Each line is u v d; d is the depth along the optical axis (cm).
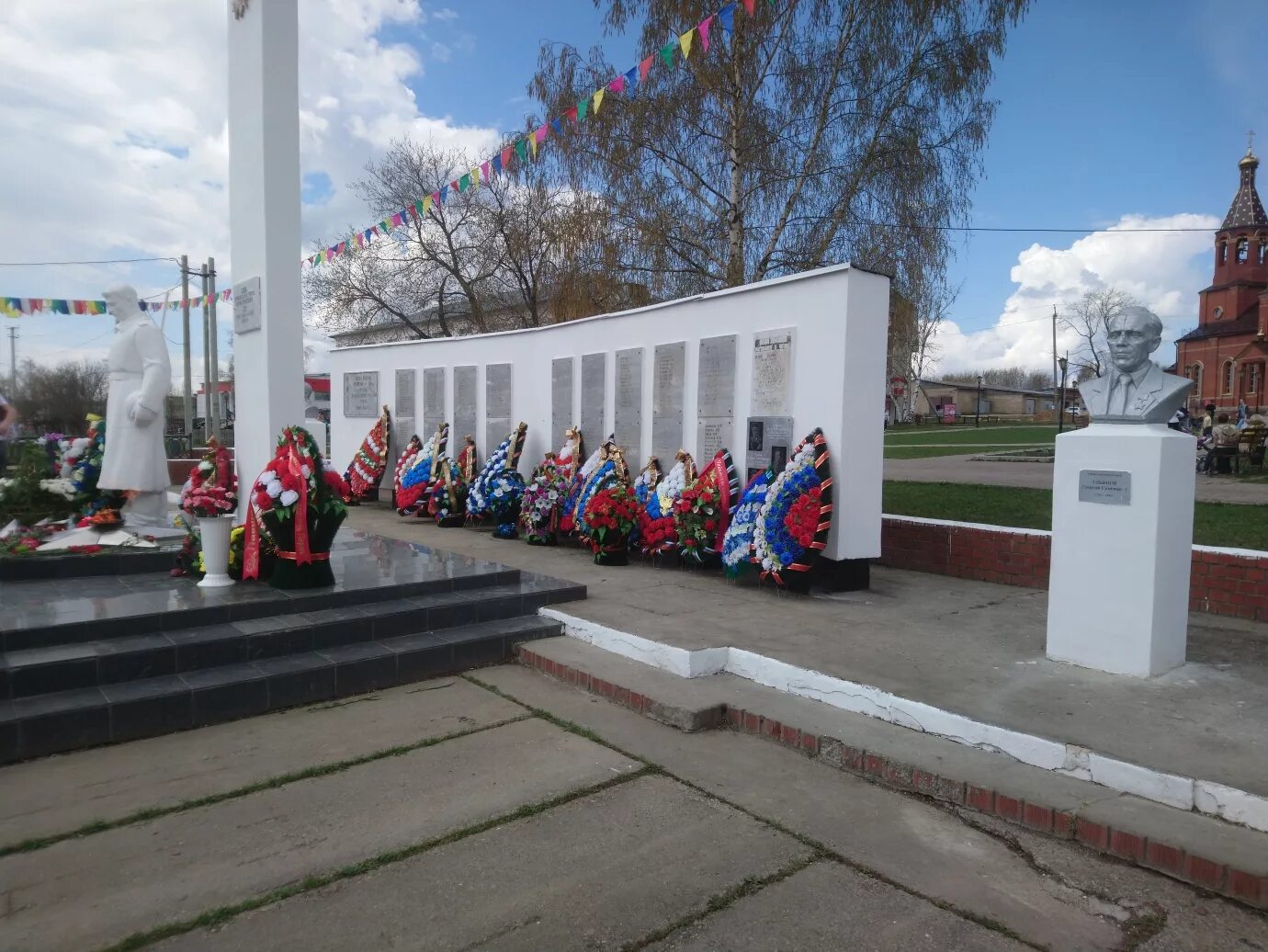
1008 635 586
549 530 985
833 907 295
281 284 713
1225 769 358
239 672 503
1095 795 360
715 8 1180
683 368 881
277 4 705
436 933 280
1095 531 502
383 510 1315
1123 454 489
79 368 3994
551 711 499
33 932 279
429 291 2550
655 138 1304
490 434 1199
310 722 480
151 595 587
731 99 1279
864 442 725
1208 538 816
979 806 369
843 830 353
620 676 530
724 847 338
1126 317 496
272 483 602
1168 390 482
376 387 1409
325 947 271
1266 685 473
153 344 812
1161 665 492
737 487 812
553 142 1344
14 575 648
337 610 593
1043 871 320
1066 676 489
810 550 702
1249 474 1698
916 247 1249
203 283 2327
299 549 604
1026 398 8931
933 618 638
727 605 680
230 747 442
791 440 756
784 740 448
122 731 447
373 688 538
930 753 406
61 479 836
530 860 328
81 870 319
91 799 378
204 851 333
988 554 787
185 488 638
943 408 7206
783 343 761
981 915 290
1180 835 322
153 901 298
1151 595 479
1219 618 639
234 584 626
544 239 1906
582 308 1440
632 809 372
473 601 632
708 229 1328
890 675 489
